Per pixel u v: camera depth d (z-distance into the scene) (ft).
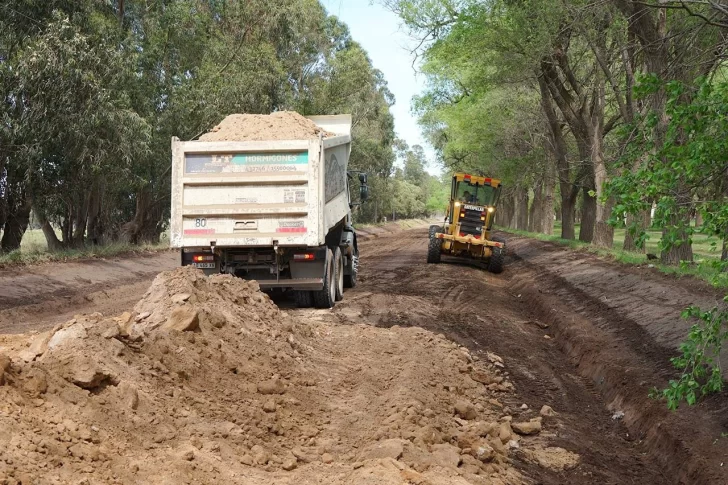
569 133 119.24
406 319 44.11
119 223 115.44
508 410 28.07
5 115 64.64
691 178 21.49
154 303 27.61
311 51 148.66
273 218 43.98
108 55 70.69
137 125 74.69
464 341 39.01
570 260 75.66
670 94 21.85
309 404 23.81
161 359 21.74
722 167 21.68
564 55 80.38
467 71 100.94
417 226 377.71
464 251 82.84
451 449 20.33
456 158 178.29
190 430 18.13
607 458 24.25
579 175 109.19
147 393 19.12
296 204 43.78
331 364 29.32
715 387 20.94
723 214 19.51
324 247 45.16
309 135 45.93
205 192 44.09
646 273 54.03
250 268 45.44
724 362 29.55
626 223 25.07
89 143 73.10
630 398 29.60
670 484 22.50
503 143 127.95
